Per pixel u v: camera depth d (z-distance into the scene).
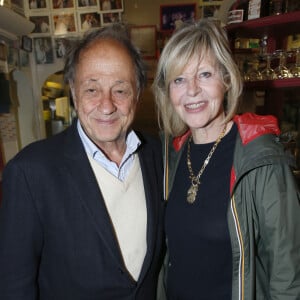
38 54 2.84
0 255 0.73
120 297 0.82
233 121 0.90
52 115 3.06
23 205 0.73
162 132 1.14
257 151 0.75
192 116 0.88
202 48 0.80
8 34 2.13
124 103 0.83
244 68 1.56
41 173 0.75
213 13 2.75
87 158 0.82
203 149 0.94
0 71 2.17
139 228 0.87
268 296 0.80
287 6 1.31
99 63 0.78
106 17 2.80
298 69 1.27
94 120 0.83
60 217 0.76
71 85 0.87
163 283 1.05
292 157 0.75
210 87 0.83
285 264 0.72
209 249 0.85
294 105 1.55
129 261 0.85
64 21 2.80
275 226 0.72
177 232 0.92
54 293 0.81
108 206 0.83
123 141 0.95
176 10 2.77
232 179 0.80
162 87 0.99
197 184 0.90
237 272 0.79
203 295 0.88
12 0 2.36
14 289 0.73
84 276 0.78
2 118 2.18
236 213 0.77
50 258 0.79
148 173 0.96
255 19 1.25
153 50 2.81
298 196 0.73
